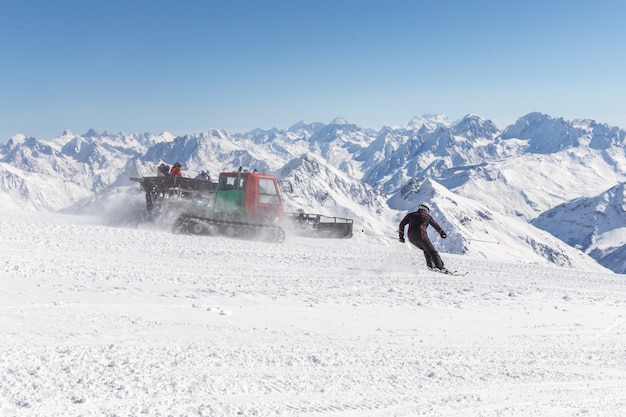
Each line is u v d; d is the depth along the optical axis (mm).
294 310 8117
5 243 12414
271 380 4883
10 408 3803
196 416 3945
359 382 5055
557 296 11555
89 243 13852
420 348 6535
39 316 6398
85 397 4078
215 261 12883
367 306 8867
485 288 11812
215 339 6086
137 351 5340
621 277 18453
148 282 9344
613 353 6934
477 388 5129
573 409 4691
